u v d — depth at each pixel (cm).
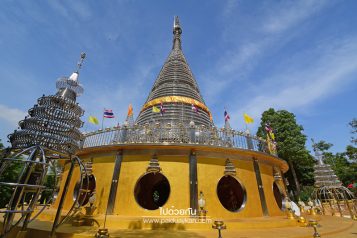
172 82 2955
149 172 1531
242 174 1675
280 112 4597
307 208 2441
